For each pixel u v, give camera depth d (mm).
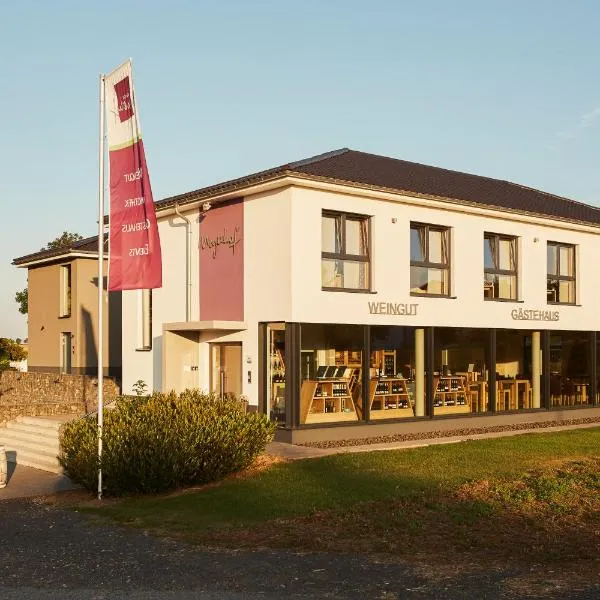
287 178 16094
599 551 8562
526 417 20750
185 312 19203
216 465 12477
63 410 20109
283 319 16453
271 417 16938
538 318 21109
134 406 13562
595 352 22734
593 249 22766
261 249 17047
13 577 7773
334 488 11648
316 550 8641
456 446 15781
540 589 7152
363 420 17422
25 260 30172
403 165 22969
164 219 19953
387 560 8203
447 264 19297
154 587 7340
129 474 11961
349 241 17516
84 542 9273
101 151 12672
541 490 11445
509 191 23969
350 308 17219
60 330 28922
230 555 8492
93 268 28266
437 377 19031
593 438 17125
